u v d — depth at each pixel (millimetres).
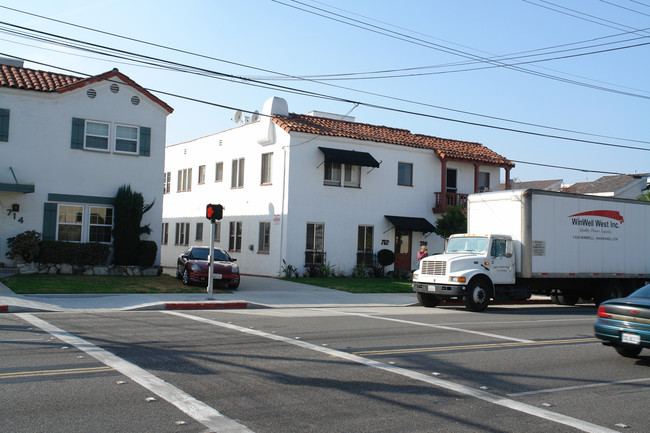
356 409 6801
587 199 20812
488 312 18750
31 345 9914
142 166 23875
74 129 22625
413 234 31484
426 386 8023
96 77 22828
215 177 34344
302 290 22391
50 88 22281
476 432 6133
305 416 6449
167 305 16391
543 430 6277
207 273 21125
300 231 27688
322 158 28375
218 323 13477
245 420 6230
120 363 8703
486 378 8688
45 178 22078
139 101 23891
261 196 29531
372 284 25594
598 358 10695
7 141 21500
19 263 21094
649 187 45281
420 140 33031
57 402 6652
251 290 21562
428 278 19078
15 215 21516
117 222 22859
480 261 18766
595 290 21859
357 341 11531
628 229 22000
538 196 19484
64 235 22516
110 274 22469
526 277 19281
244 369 8617
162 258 40906
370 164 28359
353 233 29234
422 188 31547
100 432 5707
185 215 37938
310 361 9367
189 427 5934
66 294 17281
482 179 34531
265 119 29094
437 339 12180
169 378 7910
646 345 9875
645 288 11383
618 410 7180
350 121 33438
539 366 9719
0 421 5941
